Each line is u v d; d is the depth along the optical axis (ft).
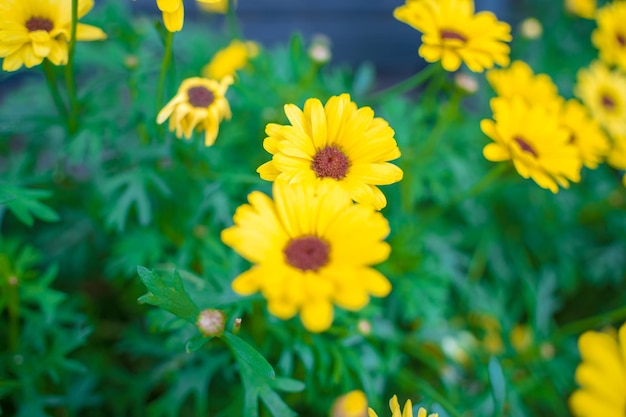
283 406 0.70
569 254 1.21
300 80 1.12
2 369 0.84
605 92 1.09
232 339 0.67
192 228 0.95
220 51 1.11
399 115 1.12
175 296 0.66
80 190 1.05
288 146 0.66
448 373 0.98
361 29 1.95
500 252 1.20
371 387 0.85
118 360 1.06
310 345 0.85
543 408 1.06
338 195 0.63
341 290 0.58
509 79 0.97
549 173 0.84
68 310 0.94
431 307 0.99
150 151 0.88
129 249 0.94
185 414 0.97
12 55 0.74
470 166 1.17
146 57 1.09
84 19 1.04
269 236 0.61
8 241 0.91
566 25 1.40
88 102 0.94
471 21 0.87
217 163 0.94
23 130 0.91
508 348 0.98
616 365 0.63
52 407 0.94
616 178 1.33
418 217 1.13
